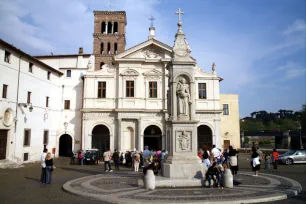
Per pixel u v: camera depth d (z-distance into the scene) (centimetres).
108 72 4156
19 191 1523
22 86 3338
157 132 4325
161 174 1706
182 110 1703
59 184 1777
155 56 4219
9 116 3092
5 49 3003
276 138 7456
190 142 1648
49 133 4034
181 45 1791
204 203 1140
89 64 4169
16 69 3216
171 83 1753
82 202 1226
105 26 5562
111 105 4091
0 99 2916
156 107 4094
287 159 3152
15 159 3169
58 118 4322
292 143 6719
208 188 1459
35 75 3653
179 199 1197
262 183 1634
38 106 3722
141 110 4003
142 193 1339
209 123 4134
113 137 4019
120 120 3988
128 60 4100
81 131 4250
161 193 1332
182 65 1759
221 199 1191
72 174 2320
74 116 4353
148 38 4375
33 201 1260
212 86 4219
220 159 2128
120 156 3438
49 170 1816
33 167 2961
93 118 4047
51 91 4125
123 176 2067
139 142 3972
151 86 4144
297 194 1371
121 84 4081
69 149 4647
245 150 5019
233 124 5128
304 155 3164
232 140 5094
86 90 4091
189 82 1750
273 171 2400
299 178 1925
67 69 4453
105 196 1277
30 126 3509
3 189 1590
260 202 1188
